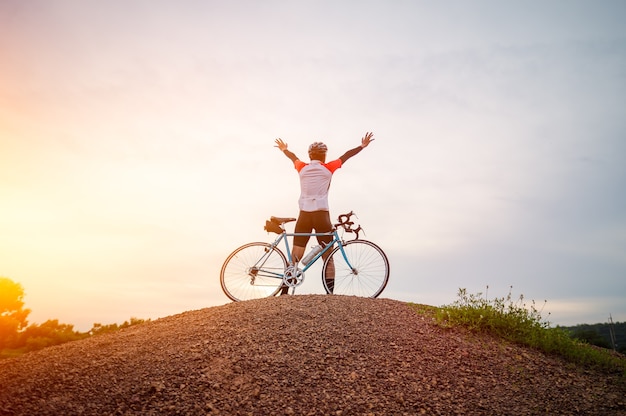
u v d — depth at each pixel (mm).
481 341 6070
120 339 5719
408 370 5121
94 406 4082
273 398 4395
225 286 7148
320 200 7402
